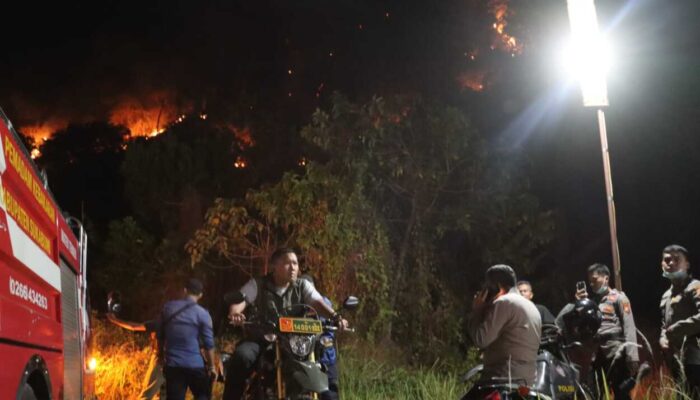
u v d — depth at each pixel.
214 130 26.27
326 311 7.03
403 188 15.06
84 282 6.99
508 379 6.62
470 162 15.15
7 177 4.03
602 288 8.84
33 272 4.46
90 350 7.23
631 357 8.45
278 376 6.55
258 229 14.75
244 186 19.89
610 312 8.71
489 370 6.81
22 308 4.15
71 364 5.89
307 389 6.36
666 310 8.02
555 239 16.81
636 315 17.20
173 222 18.62
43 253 4.86
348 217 14.15
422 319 14.75
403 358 14.02
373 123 14.62
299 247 14.71
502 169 15.21
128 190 19.03
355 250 14.24
